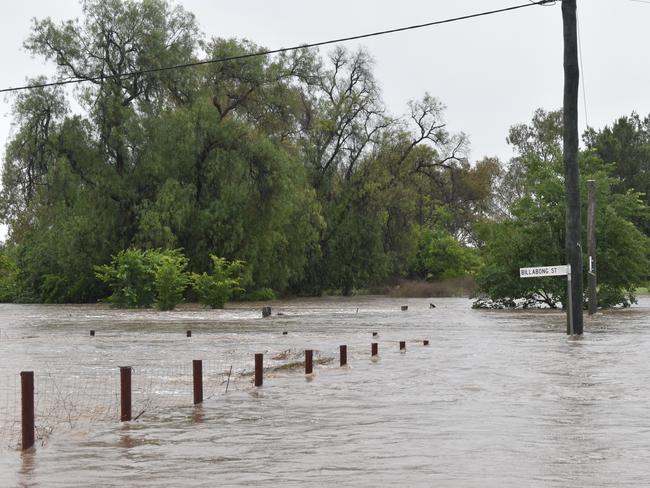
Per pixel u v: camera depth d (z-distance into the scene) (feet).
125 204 226.38
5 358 85.92
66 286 238.27
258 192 234.38
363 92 284.00
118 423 48.44
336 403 54.34
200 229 226.58
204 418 49.57
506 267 173.88
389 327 128.77
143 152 225.15
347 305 213.46
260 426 46.70
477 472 35.53
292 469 36.47
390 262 289.53
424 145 306.76
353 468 36.52
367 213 281.33
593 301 150.51
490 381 63.87
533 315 154.61
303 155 273.95
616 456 38.29
